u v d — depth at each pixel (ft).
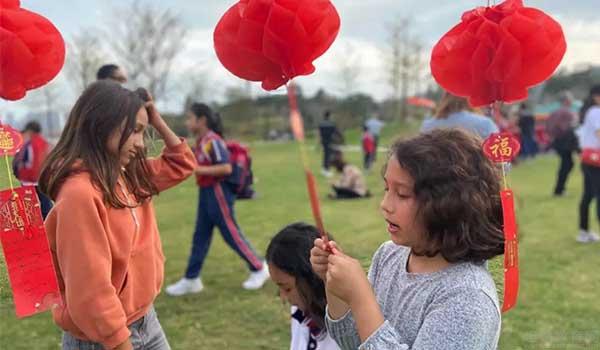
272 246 6.30
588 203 18.78
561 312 12.62
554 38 4.23
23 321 12.61
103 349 5.70
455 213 3.85
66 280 5.16
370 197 29.99
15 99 4.95
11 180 4.80
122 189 5.86
